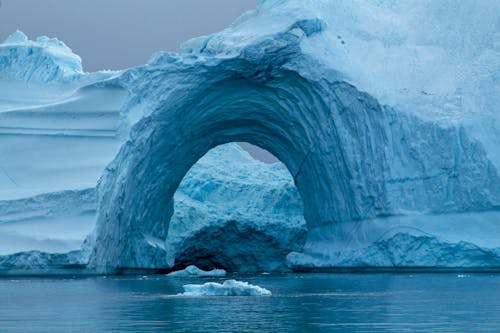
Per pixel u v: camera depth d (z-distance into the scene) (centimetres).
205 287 7075
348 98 13538
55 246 10638
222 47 13825
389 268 12838
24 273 10694
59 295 7119
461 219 12644
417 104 13288
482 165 12669
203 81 13675
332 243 14188
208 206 19750
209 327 4319
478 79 13488
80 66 14475
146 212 14238
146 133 12925
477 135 12825
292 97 14350
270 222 18650
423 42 14212
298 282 9881
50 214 11181
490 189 12594
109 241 11869
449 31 14250
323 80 13712
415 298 6581
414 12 14675
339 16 14412
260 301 6216
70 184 11488
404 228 12712
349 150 13575
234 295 7019
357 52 14038
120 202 12194
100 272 11531
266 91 14462
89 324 4506
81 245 10612
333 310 5356
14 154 12106
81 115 12431
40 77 13625
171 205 16300
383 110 13225
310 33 13912
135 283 9519
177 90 13375
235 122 15512
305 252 14800
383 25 14462
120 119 12362
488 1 14362
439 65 13862
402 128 13138
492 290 7675
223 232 18538
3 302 6238
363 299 6462
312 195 15075
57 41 14925
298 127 14612
